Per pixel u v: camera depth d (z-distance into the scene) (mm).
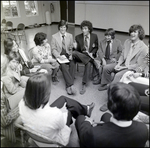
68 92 2334
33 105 994
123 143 817
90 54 2426
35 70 2021
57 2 8070
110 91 886
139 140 834
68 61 2410
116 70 2178
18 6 6406
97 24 7164
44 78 1007
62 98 1543
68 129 1212
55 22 8656
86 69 2373
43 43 2363
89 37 2539
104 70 2297
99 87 2479
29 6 6988
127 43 2184
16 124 1039
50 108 1076
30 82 979
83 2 7168
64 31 2527
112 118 892
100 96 2307
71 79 2354
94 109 2021
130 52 2111
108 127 860
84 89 2404
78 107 1576
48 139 988
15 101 1429
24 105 1068
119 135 823
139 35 1977
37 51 2359
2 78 1361
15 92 1493
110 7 6484
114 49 2461
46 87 990
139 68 1860
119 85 887
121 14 6289
